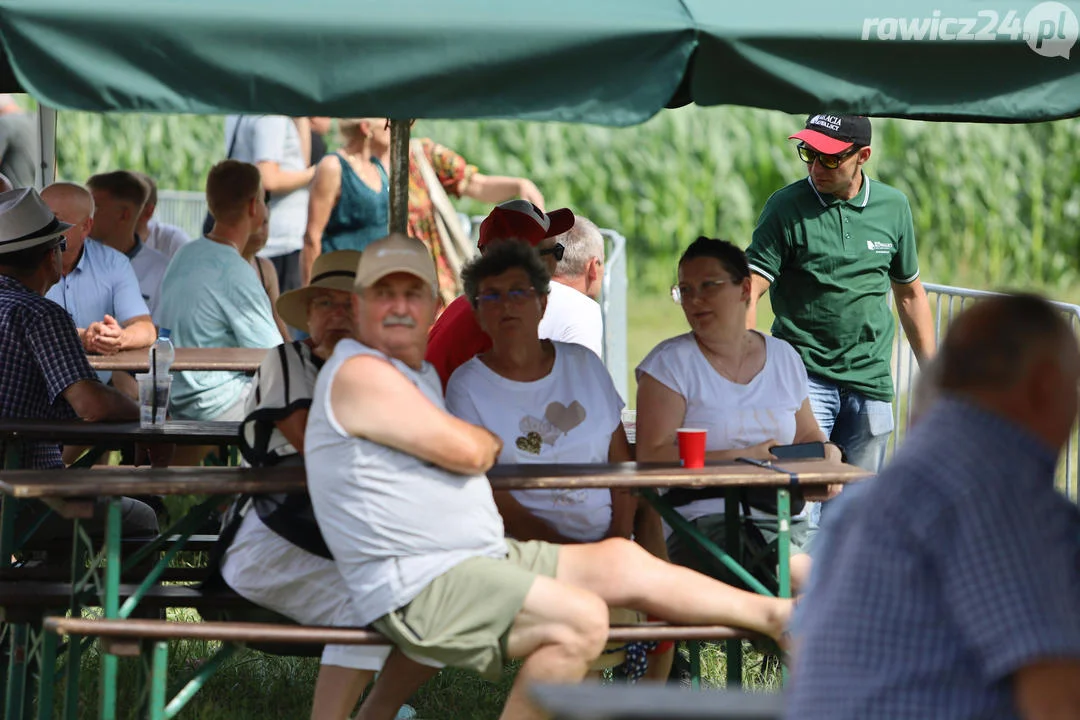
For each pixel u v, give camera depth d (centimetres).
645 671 1650
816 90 1381
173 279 2559
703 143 6456
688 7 1381
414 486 1416
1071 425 923
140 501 1984
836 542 962
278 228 3728
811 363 2312
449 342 1817
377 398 1405
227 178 2556
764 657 2061
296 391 1580
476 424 1641
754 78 1367
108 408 1814
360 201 3203
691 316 1752
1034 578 850
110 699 1417
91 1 1266
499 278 1627
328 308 1616
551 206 6400
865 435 2359
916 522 882
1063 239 6569
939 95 1420
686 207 6462
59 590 1549
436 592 1420
